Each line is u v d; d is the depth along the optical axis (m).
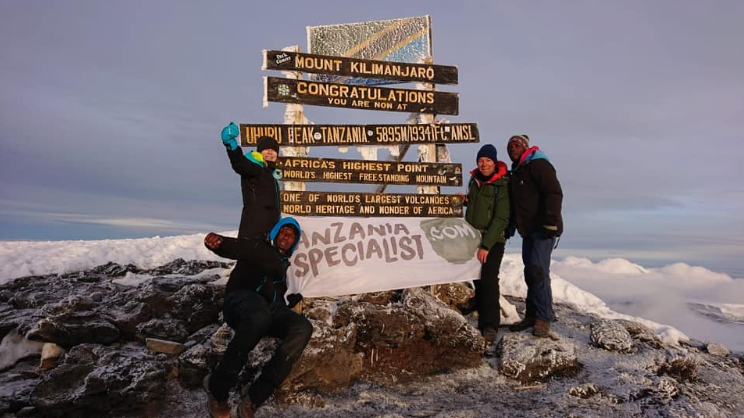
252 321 3.72
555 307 7.19
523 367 5.04
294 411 4.19
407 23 6.89
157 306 5.46
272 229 4.43
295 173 6.13
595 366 5.30
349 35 6.77
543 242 5.68
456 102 6.82
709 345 6.55
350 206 6.30
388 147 6.65
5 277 6.64
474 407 4.38
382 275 5.71
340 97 6.33
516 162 6.02
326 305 5.34
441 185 6.68
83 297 5.44
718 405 4.86
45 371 4.76
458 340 5.34
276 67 6.14
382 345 5.12
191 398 4.38
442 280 5.80
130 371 4.27
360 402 4.40
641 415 4.27
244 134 6.00
